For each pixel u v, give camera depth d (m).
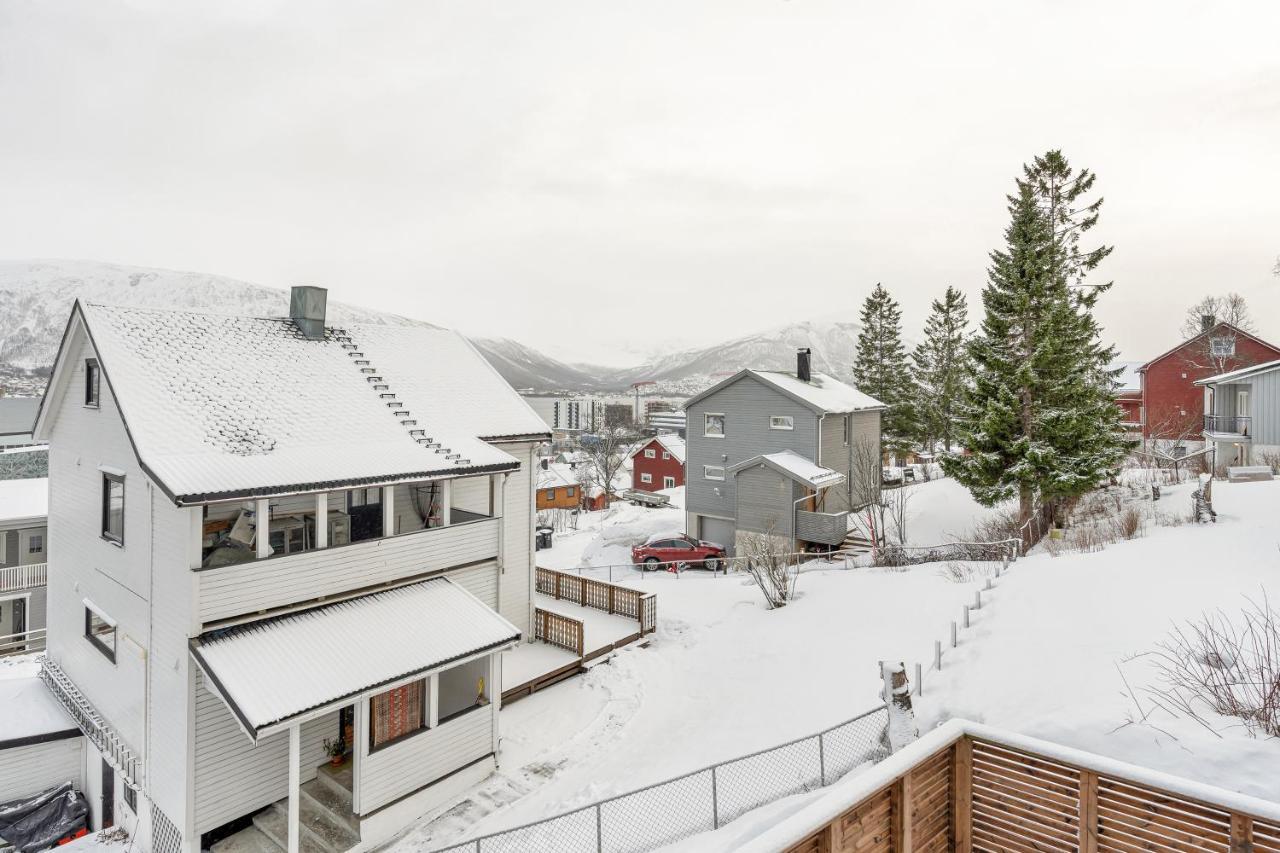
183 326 13.80
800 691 12.61
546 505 52.28
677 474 61.09
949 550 21.39
